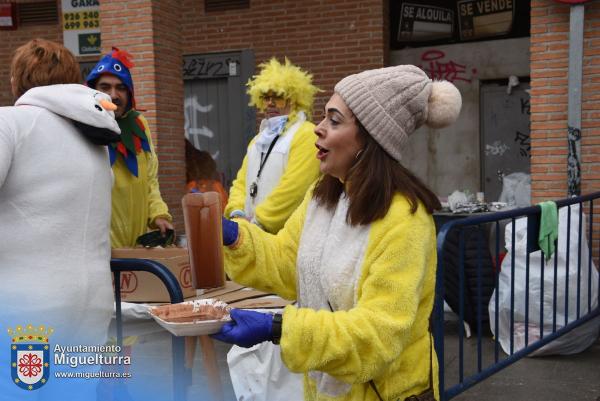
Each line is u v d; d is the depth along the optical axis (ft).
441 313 8.39
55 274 6.31
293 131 12.67
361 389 5.69
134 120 11.78
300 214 6.43
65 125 6.59
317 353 5.08
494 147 28.35
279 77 13.01
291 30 28.99
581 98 17.70
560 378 13.83
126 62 11.50
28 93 6.62
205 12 30.27
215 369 9.23
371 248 5.41
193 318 5.42
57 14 31.45
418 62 28.71
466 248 15.80
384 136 5.51
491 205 20.74
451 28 28.17
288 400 10.23
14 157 6.16
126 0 23.73
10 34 32.04
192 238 5.48
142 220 11.71
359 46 28.04
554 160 18.20
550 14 18.02
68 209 6.43
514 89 27.78
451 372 14.20
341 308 5.65
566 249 14.25
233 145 30.71
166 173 24.45
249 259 6.18
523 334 14.85
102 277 6.86
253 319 5.21
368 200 5.45
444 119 5.86
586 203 17.79
